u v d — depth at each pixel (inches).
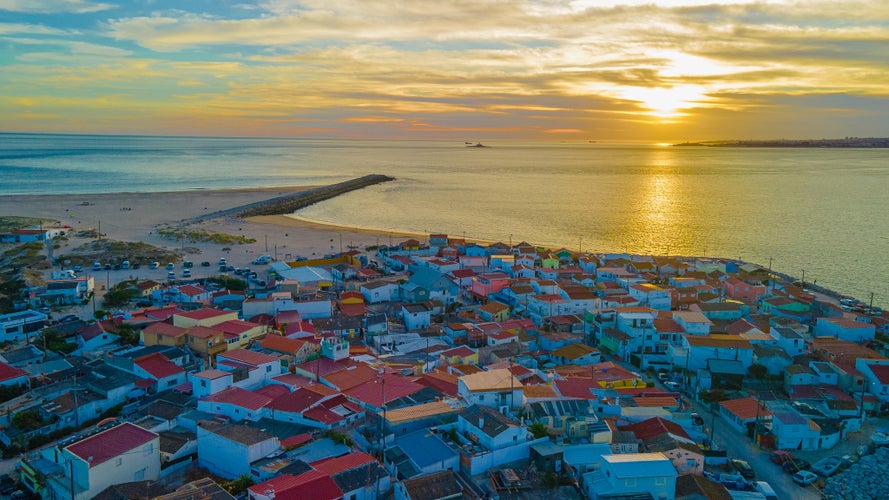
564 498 2351.1
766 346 3841.0
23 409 2972.4
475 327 4387.3
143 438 2511.1
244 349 3622.0
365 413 2938.0
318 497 2176.4
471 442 2682.1
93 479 2293.3
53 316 4697.3
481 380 3070.9
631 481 2345.0
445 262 6451.8
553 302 4803.2
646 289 5073.8
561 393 3117.6
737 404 3228.3
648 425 2923.2
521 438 2669.8
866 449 2923.2
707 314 4714.6
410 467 2482.8
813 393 3385.8
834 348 3816.4
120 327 4229.8
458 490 2332.7
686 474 2544.3
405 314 4768.7
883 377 3376.0
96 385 3208.7
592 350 3983.8
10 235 7618.1
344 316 4682.6
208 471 2623.0
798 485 2623.0
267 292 5255.9
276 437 2623.0
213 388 3107.8
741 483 2586.1
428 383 3292.3
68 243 7652.6
